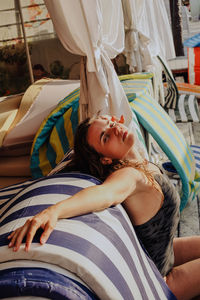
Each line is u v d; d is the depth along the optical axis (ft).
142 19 16.16
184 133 16.53
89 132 5.75
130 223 5.25
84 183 5.13
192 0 40.16
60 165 7.20
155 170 6.28
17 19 17.28
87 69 9.48
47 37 17.48
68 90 12.03
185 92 21.83
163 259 6.05
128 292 4.07
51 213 4.10
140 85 12.56
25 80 17.94
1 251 3.72
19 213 4.48
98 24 9.13
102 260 3.94
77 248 3.85
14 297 3.33
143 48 15.81
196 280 6.03
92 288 3.75
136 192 5.53
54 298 3.37
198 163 12.21
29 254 3.67
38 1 17.02
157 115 10.77
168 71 19.43
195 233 9.19
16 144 10.85
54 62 17.78
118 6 12.08
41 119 11.09
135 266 4.60
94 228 4.29
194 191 10.14
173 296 5.40
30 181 8.06
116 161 5.73
